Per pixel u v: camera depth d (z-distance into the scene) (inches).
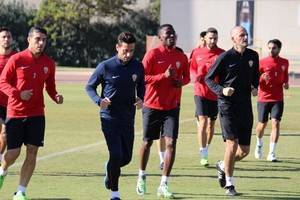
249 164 863.1
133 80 599.2
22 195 598.2
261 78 894.4
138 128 1227.9
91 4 4244.6
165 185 645.3
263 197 650.2
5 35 744.3
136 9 4338.1
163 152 802.8
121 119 598.2
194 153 940.6
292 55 3668.8
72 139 1067.3
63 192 663.1
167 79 655.8
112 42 4291.3
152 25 4311.0
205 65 857.5
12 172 764.0
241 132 658.8
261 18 3730.3
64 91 2132.1
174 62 681.0
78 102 1758.1
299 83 2758.4
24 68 600.4
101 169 797.2
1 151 749.3
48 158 876.0
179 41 3860.7
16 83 606.2
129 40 592.7
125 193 663.8
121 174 768.3
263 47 3676.2
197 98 852.6
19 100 601.3
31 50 605.3
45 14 4224.9
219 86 643.5
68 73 3282.5
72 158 878.4
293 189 695.1
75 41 4259.4
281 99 905.5
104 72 594.2
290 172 804.0
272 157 888.9
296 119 1424.7
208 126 863.1
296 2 3686.0
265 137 1146.7
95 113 1488.7
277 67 905.5
